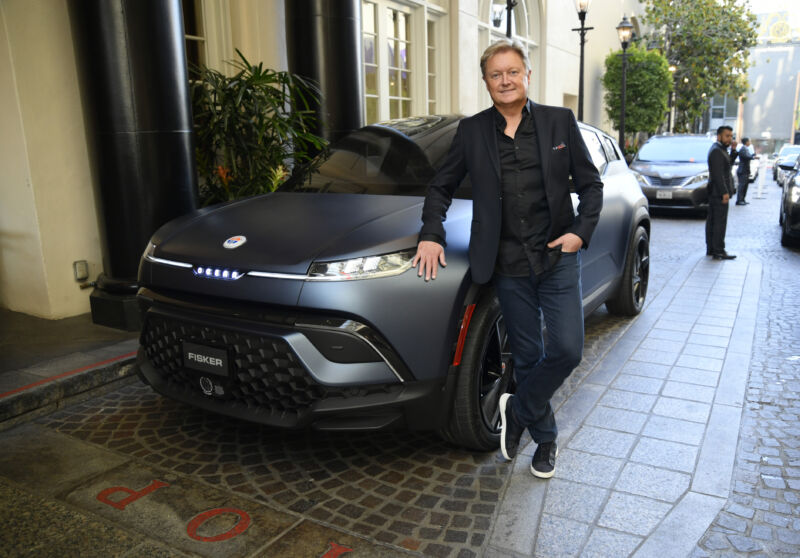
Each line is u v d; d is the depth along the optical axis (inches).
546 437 103.2
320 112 242.8
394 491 99.3
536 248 93.1
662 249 334.0
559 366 94.2
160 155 167.5
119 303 168.7
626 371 151.6
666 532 87.7
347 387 94.0
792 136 2596.0
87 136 169.0
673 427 121.1
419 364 97.3
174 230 118.2
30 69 169.0
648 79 745.0
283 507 94.6
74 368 138.9
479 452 113.0
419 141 145.1
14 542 85.2
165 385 113.8
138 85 162.2
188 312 105.3
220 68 239.5
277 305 96.2
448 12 402.0
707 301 219.1
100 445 115.1
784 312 204.5
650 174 470.9
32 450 113.0
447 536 87.1
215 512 93.0
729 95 1119.6
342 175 140.0
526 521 90.7
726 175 293.7
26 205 175.8
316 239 101.7
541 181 91.4
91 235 187.6
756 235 383.9
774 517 91.2
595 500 96.3
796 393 138.1
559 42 629.0
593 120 829.8
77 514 92.0
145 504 95.0
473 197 94.3
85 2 157.5
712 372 149.9
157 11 162.2
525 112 91.6
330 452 112.8
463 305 101.7
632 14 1064.2
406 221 106.7
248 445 115.3
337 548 84.3
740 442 115.3
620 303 194.4
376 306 94.1
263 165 199.2
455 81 408.8
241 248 104.1
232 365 100.9
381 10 343.6
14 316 184.9
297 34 241.0
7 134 172.7
